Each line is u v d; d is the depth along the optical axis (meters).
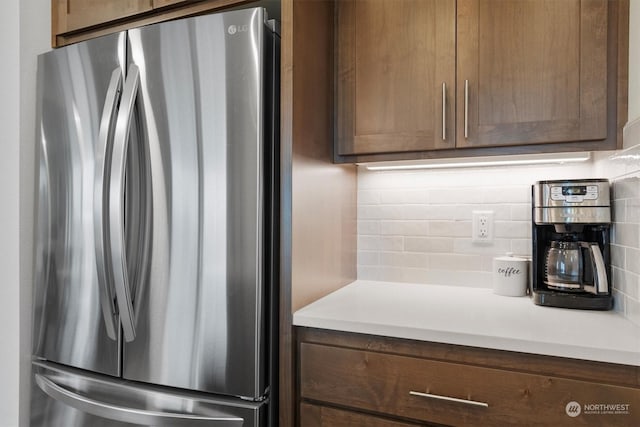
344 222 1.52
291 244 1.10
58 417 1.32
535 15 1.12
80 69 1.29
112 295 1.20
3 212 1.47
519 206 1.46
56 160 1.35
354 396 1.03
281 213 1.11
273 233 1.12
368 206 1.66
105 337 1.23
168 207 1.13
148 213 1.16
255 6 1.30
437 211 1.57
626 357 0.80
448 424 0.94
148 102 1.16
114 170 1.14
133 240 1.17
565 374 0.86
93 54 1.27
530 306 1.20
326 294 1.35
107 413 1.15
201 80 1.10
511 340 0.88
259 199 1.05
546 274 1.26
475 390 0.91
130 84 1.17
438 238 1.57
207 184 1.09
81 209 1.29
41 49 1.50
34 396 1.38
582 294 1.17
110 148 1.20
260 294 1.05
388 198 1.64
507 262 1.36
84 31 1.50
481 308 1.17
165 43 1.15
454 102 1.20
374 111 1.30
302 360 1.09
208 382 1.08
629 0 1.04
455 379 0.93
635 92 1.00
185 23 1.12
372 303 1.23
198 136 1.11
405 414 0.97
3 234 1.47
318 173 1.27
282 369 1.09
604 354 0.81
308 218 1.21
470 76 1.18
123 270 1.14
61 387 1.26
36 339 1.38
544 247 1.28
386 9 1.29
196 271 1.10
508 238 1.48
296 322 1.09
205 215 1.09
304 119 1.17
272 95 1.12
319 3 1.26
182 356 1.11
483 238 1.50
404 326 0.98
